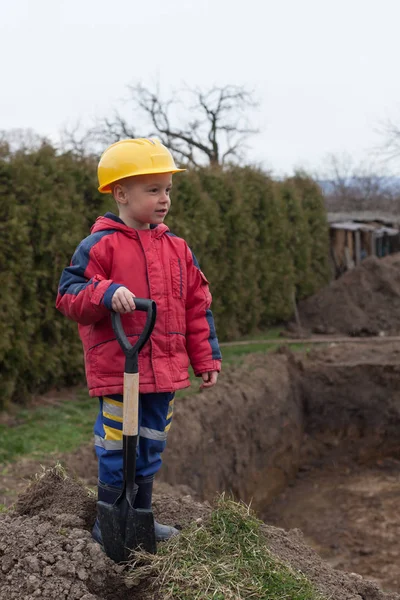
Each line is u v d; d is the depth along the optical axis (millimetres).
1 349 6980
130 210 2797
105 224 2807
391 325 14172
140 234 2811
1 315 6965
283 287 14828
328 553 7359
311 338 13414
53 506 3109
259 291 13594
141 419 2775
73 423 6898
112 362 2689
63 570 2539
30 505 3164
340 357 11438
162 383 2719
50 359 7750
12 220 7129
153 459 2846
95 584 2568
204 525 2961
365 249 21031
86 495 3193
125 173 2701
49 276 7656
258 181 13969
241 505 3098
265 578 2705
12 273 7133
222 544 2816
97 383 2699
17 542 2658
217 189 12078
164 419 2836
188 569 2613
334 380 10938
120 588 2609
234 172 13523
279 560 2900
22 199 7422
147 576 2637
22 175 7363
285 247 14883
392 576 6684
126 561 2664
